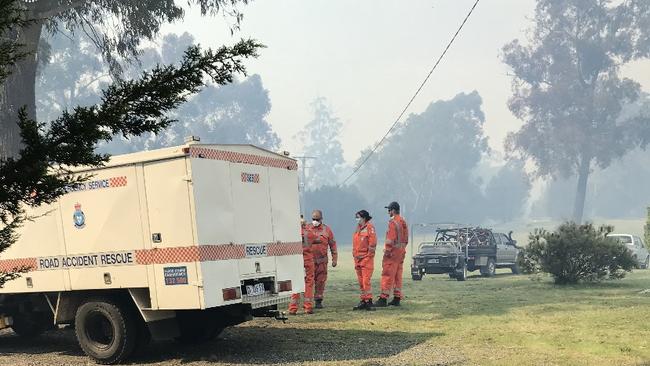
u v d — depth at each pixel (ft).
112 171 27.32
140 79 12.25
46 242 29.35
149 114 12.51
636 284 57.52
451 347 28.04
